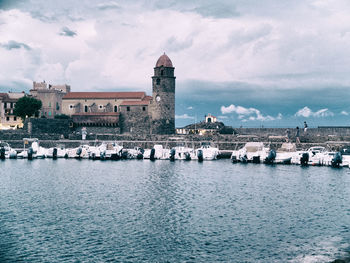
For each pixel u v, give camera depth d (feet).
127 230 105.81
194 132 379.76
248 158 257.14
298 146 279.90
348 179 187.42
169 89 367.86
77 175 203.51
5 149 289.94
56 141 322.55
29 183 177.06
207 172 214.48
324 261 85.10
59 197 146.10
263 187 167.32
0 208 127.85
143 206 132.05
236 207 130.72
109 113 386.52
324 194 151.84
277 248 92.99
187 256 88.58
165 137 331.16
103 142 306.14
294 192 156.04
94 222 112.78
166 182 180.34
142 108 379.35
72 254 89.15
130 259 86.79
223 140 315.17
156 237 100.37
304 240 98.22
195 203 136.56
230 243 96.27
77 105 408.46
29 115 391.24
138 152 288.10
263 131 361.51
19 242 96.12
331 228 107.34
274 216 119.34
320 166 235.81
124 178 192.65
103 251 91.04
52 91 417.28
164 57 371.35
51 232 103.55
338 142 273.95
